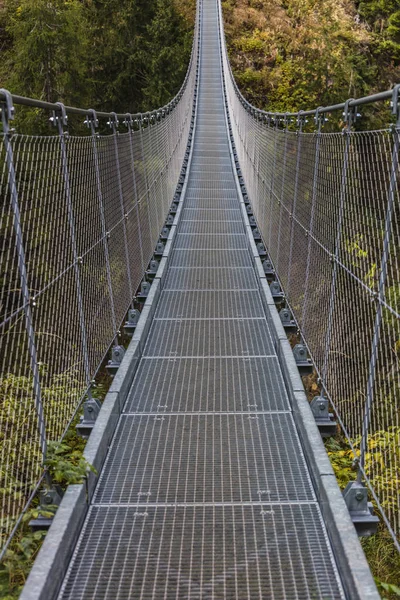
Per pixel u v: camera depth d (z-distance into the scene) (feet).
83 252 13.66
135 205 21.72
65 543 9.02
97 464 11.42
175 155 40.98
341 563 8.83
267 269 26.04
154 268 25.66
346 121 11.50
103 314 15.61
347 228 12.12
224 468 11.89
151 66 75.92
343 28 85.87
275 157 25.79
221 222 35.06
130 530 10.05
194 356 17.71
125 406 14.65
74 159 12.94
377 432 9.93
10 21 67.15
